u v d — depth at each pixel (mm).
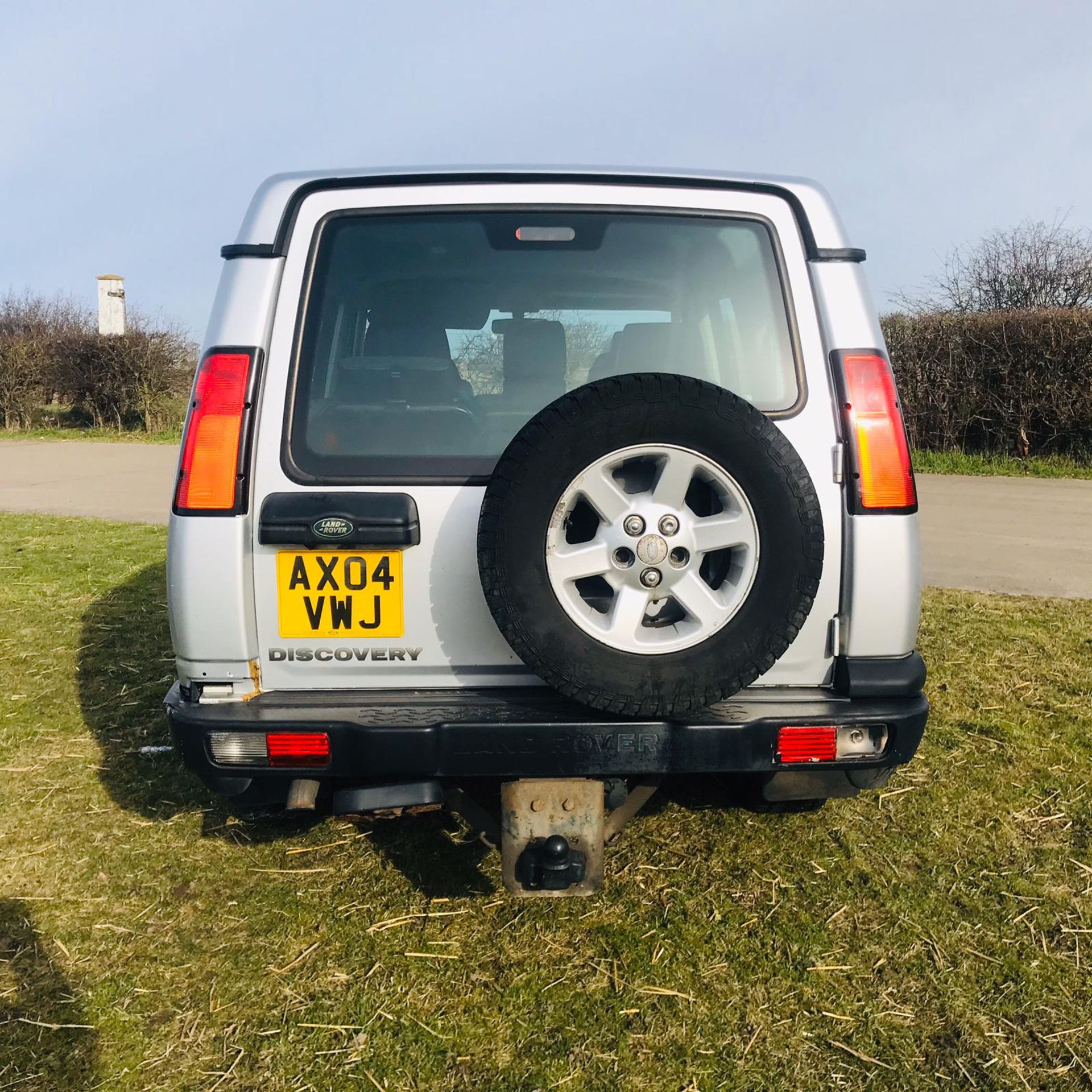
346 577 2398
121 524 9141
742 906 2729
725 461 2201
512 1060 2148
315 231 2514
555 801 2328
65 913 2717
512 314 2635
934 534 8195
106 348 19500
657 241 2588
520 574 2193
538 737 2275
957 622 5484
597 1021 2270
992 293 17438
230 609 2381
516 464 2178
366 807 2365
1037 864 2928
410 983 2412
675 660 2230
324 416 2455
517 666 2453
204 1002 2340
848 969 2441
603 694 2225
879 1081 2068
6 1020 2271
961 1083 2059
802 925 2629
